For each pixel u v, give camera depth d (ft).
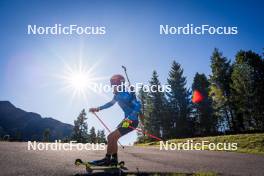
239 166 24.90
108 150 19.22
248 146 58.85
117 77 20.03
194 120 189.98
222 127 193.16
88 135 313.94
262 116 146.61
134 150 45.44
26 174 15.85
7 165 18.11
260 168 23.97
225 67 178.50
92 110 19.92
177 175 17.81
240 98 149.79
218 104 165.58
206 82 201.46
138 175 17.37
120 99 19.84
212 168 22.48
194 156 34.37
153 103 196.85
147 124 193.26
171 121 190.39
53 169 17.85
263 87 147.84
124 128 19.36
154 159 28.89
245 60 150.41
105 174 16.97
